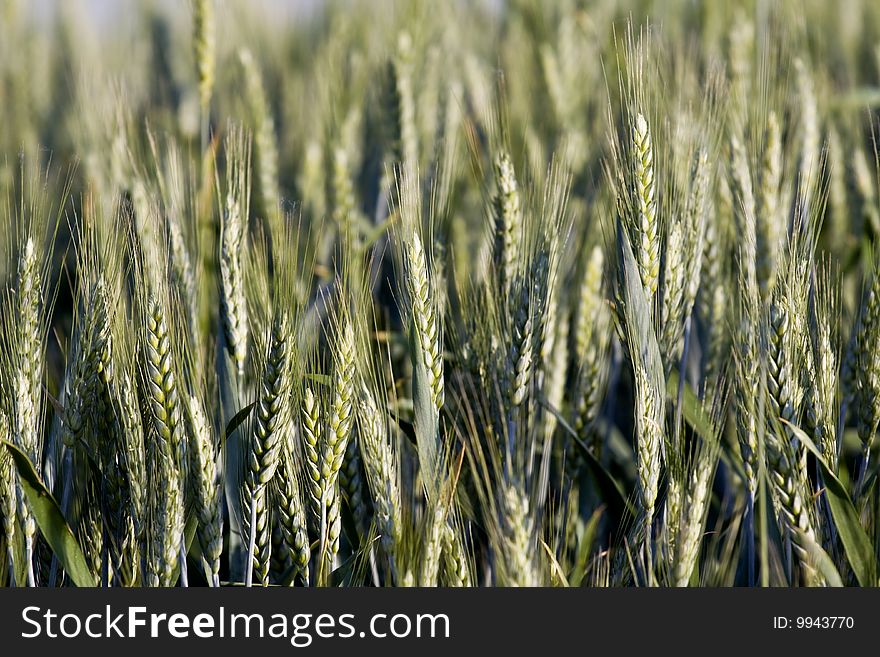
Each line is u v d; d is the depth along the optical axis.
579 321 4.84
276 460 3.71
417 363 3.84
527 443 4.23
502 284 4.49
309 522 4.22
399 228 4.14
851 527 3.75
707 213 4.55
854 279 5.70
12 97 9.29
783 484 3.83
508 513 3.59
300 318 3.94
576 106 7.80
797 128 5.72
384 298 6.02
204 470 3.70
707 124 4.70
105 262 3.99
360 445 3.91
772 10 6.37
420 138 7.70
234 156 4.59
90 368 3.93
